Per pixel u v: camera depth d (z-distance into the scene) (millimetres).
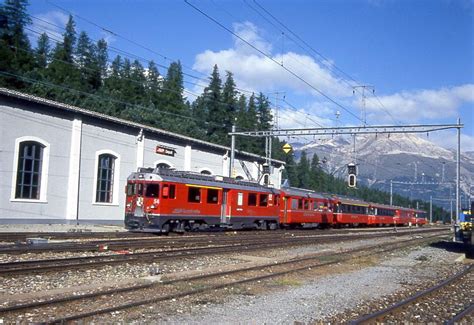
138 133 38594
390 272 17703
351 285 14156
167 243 21891
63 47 71062
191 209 29656
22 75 57094
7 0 61156
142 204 27906
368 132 34812
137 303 9711
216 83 79875
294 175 99062
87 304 9703
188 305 10211
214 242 24297
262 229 38188
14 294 10242
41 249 16984
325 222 48594
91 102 61375
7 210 29250
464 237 28516
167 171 29000
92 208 34844
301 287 13320
